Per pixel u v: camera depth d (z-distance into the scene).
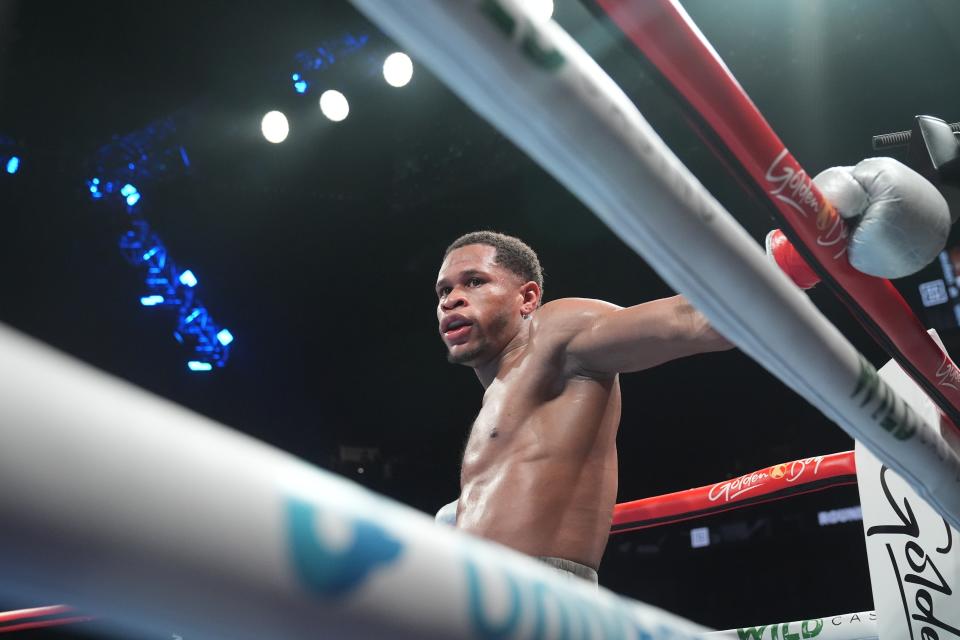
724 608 6.86
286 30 6.40
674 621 0.58
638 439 7.40
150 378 7.34
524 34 0.62
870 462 1.95
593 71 0.68
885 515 1.89
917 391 1.80
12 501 0.24
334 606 0.33
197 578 0.29
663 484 7.26
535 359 1.76
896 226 1.18
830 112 5.29
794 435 6.73
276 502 0.33
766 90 5.38
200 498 0.30
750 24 5.18
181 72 6.70
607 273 6.86
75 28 6.41
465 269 1.94
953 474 1.23
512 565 0.44
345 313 7.99
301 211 7.36
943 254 5.49
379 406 8.10
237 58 6.59
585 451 1.68
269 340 7.82
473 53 0.61
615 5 0.81
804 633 2.16
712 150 0.98
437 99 6.53
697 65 0.87
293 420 7.85
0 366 0.25
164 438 0.29
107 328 7.18
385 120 6.71
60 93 6.72
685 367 7.17
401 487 7.75
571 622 0.46
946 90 4.92
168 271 7.24
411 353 8.05
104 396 0.28
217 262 7.45
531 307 1.96
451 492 7.75
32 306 7.01
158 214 7.15
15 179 6.80
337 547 0.34
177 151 6.94
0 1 6.12
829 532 6.68
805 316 0.90
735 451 7.00
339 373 8.09
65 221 6.97
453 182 6.85
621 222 0.75
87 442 0.27
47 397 0.26
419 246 7.53
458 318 1.89
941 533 1.75
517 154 6.59
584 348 1.66
